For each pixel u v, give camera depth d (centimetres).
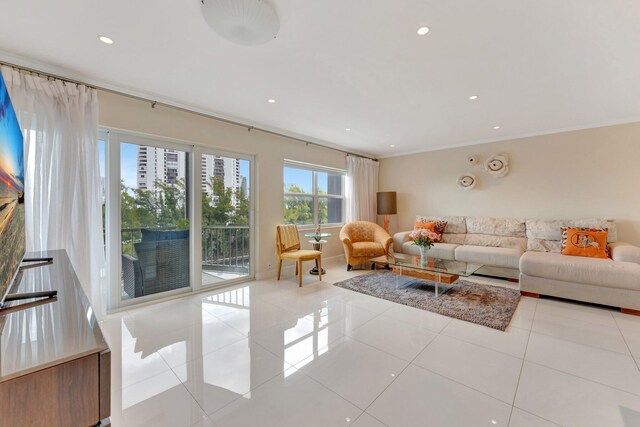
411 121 368
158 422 135
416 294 323
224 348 204
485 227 450
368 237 500
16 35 184
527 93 278
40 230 216
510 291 331
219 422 135
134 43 194
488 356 192
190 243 330
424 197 545
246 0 146
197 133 325
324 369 178
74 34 183
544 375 170
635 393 153
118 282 275
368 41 191
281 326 241
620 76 240
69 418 59
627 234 360
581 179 390
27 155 209
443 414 139
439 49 201
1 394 53
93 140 242
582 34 182
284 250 394
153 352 199
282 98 292
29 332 70
